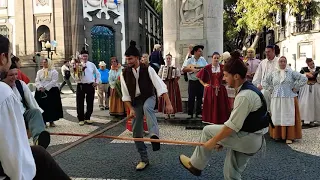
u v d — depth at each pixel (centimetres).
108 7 2947
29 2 2731
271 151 622
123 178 484
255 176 483
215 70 775
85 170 523
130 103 525
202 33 1018
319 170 505
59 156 604
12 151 212
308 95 881
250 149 345
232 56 358
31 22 2733
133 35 3064
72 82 2514
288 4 2309
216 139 343
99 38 2923
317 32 2702
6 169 213
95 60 2897
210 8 1010
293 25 2897
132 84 517
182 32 1033
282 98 684
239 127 335
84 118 939
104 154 615
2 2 2802
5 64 231
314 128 855
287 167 523
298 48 2861
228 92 780
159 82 521
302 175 484
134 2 3069
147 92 520
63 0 2717
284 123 678
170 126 855
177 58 1032
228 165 364
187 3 1024
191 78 875
